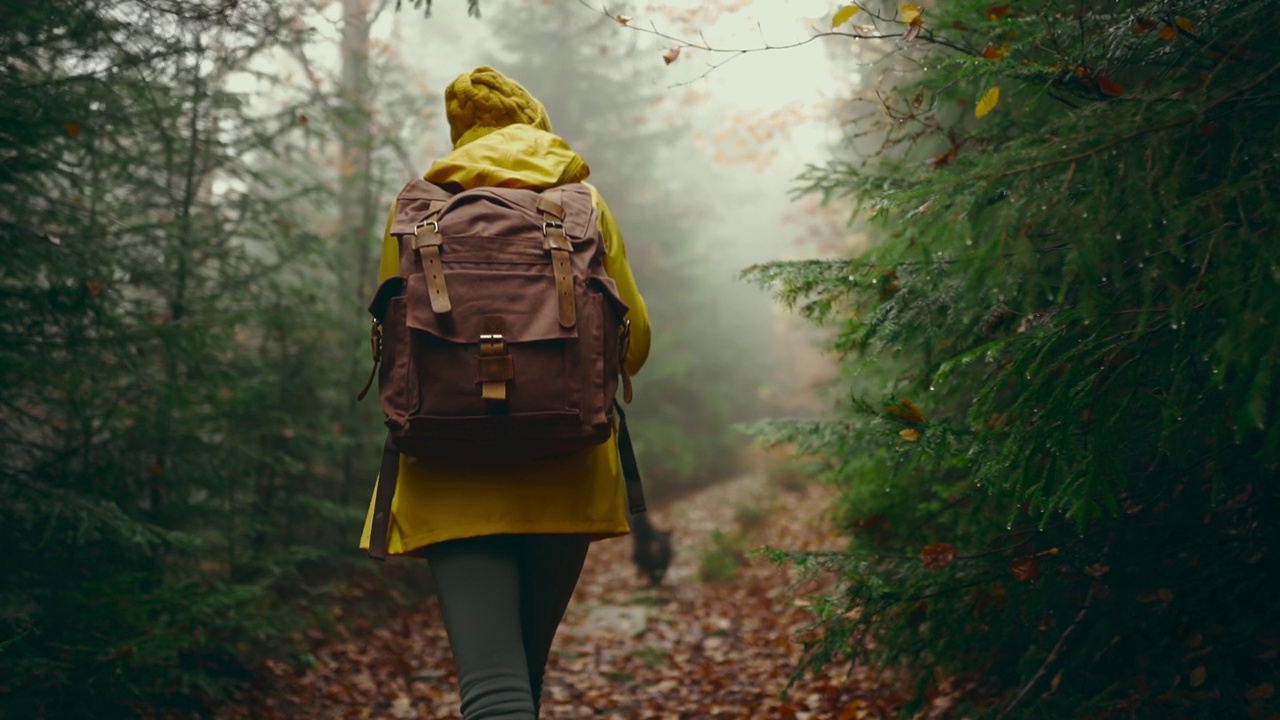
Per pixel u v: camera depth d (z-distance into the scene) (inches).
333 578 254.4
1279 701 82.8
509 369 69.4
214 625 168.1
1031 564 92.4
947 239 67.0
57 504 128.5
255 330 232.7
